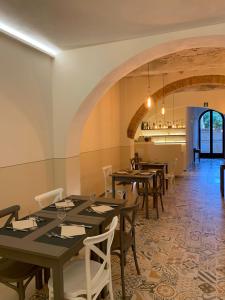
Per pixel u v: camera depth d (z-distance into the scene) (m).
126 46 3.69
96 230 2.29
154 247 3.40
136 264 2.76
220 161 12.45
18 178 3.56
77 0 2.53
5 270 2.12
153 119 10.69
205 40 3.43
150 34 3.49
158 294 2.43
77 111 4.12
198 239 3.63
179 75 6.91
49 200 4.14
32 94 3.80
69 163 4.36
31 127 3.79
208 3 2.66
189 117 10.77
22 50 3.60
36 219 2.45
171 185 7.04
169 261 3.03
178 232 3.89
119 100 7.62
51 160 4.26
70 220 2.42
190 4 2.68
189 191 6.53
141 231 3.95
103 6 2.67
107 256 2.05
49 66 4.16
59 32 3.35
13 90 3.45
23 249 1.84
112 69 3.81
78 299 1.83
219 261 3.02
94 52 3.90
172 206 5.27
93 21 3.03
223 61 5.43
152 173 5.00
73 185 4.47
